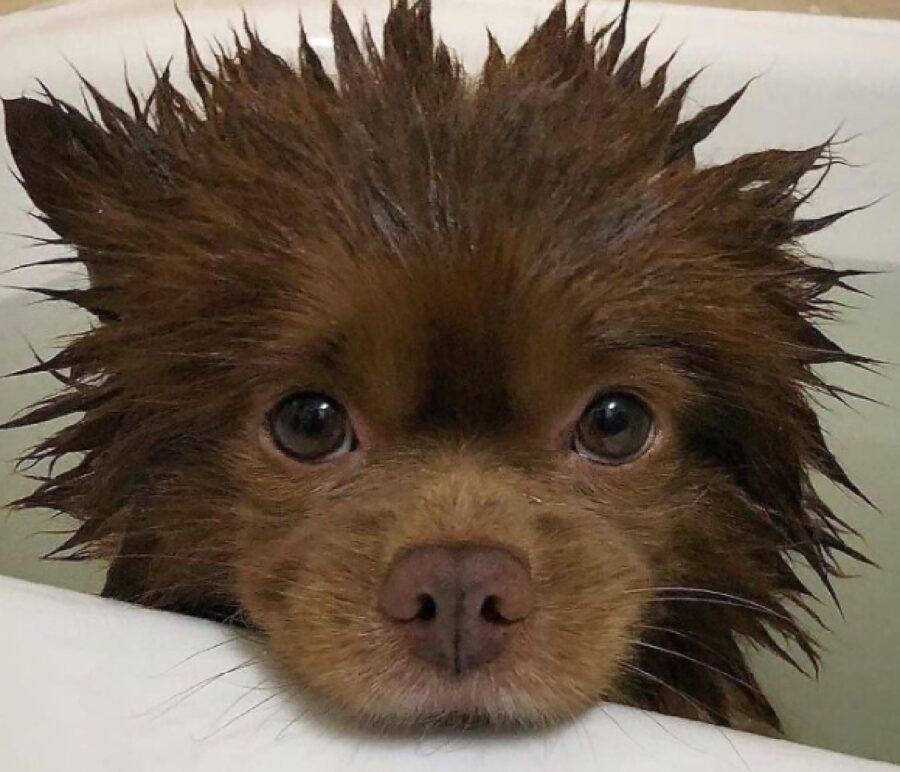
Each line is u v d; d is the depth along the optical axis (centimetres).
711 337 20
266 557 19
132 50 32
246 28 28
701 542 21
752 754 14
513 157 19
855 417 33
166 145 21
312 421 19
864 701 28
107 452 21
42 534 28
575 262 18
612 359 19
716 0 36
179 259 19
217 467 20
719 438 21
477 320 18
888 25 32
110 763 14
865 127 31
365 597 17
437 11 32
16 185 32
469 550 16
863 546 31
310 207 19
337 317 18
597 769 14
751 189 21
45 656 15
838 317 29
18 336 32
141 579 21
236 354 19
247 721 15
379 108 20
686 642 22
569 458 19
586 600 17
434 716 16
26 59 32
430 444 19
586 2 27
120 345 20
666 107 21
